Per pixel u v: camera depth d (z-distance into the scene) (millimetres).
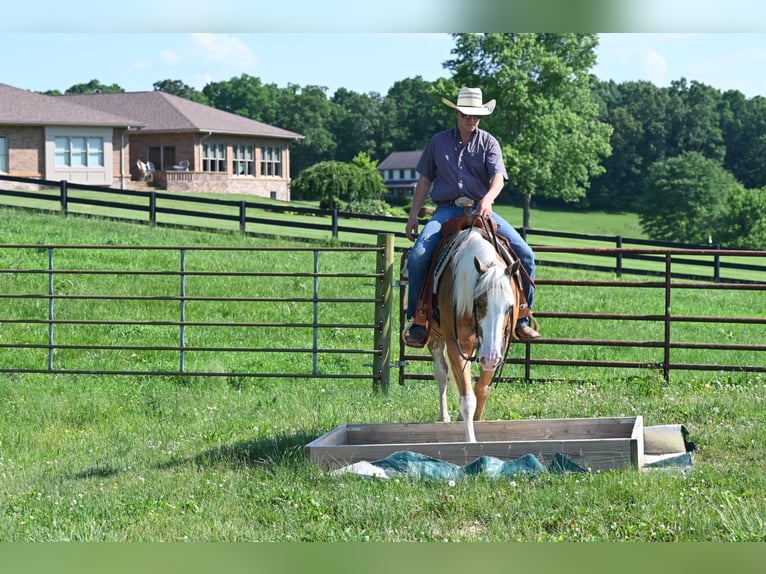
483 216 7539
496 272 6660
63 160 43781
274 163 58219
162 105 53406
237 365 13523
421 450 6988
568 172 52625
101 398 10609
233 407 9922
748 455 7086
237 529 5902
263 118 131625
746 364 13875
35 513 6371
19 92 44469
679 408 8578
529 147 51500
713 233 80812
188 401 10414
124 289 17938
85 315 16172
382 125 133125
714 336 16594
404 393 10492
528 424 7605
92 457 8070
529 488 6297
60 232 23453
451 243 7426
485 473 6590
